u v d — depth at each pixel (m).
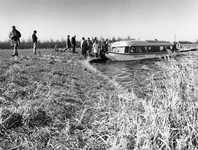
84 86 7.22
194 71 4.40
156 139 2.94
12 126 3.50
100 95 6.00
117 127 3.64
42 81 6.52
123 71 12.44
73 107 4.82
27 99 4.71
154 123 3.13
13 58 11.84
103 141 3.41
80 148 3.18
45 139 3.31
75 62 15.66
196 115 3.40
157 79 4.94
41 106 4.36
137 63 16.94
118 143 3.20
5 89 5.04
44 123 3.82
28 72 7.59
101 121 4.12
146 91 6.52
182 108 3.52
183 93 3.86
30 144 3.11
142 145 2.96
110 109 4.61
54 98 5.03
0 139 3.10
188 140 2.93
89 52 23.06
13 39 14.12
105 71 12.42
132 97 4.61
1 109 3.58
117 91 6.77
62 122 3.97
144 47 18.47
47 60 13.54
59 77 7.64
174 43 20.55
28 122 3.64
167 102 3.68
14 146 2.98
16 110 3.83
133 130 3.30
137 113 3.80
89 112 4.63
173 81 4.19
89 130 3.76
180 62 4.77
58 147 3.10
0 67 7.59
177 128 3.00
